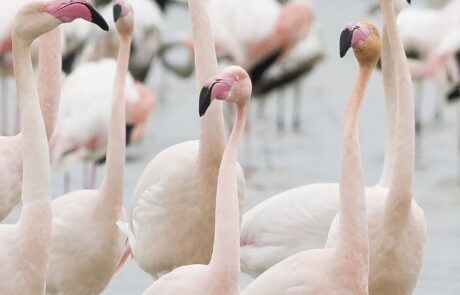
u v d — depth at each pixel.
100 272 13.30
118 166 13.10
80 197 13.21
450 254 16.61
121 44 13.12
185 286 10.44
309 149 23.34
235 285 10.30
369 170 21.28
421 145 24.12
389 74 12.75
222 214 10.26
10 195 13.05
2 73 21.44
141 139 23.69
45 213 10.37
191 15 12.52
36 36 10.34
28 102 10.37
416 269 12.05
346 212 10.35
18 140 13.05
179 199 12.52
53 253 13.09
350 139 10.34
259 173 21.17
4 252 10.37
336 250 10.40
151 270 12.95
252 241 13.35
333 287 10.37
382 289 11.97
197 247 12.63
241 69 10.20
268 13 25.00
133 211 12.95
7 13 20.83
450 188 20.31
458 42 23.98
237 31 24.94
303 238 13.08
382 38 12.73
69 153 19.28
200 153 12.41
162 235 12.64
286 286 10.46
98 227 13.12
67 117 19.39
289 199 13.21
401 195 11.73
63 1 10.20
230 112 23.91
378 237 11.84
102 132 19.33
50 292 13.32
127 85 20.69
